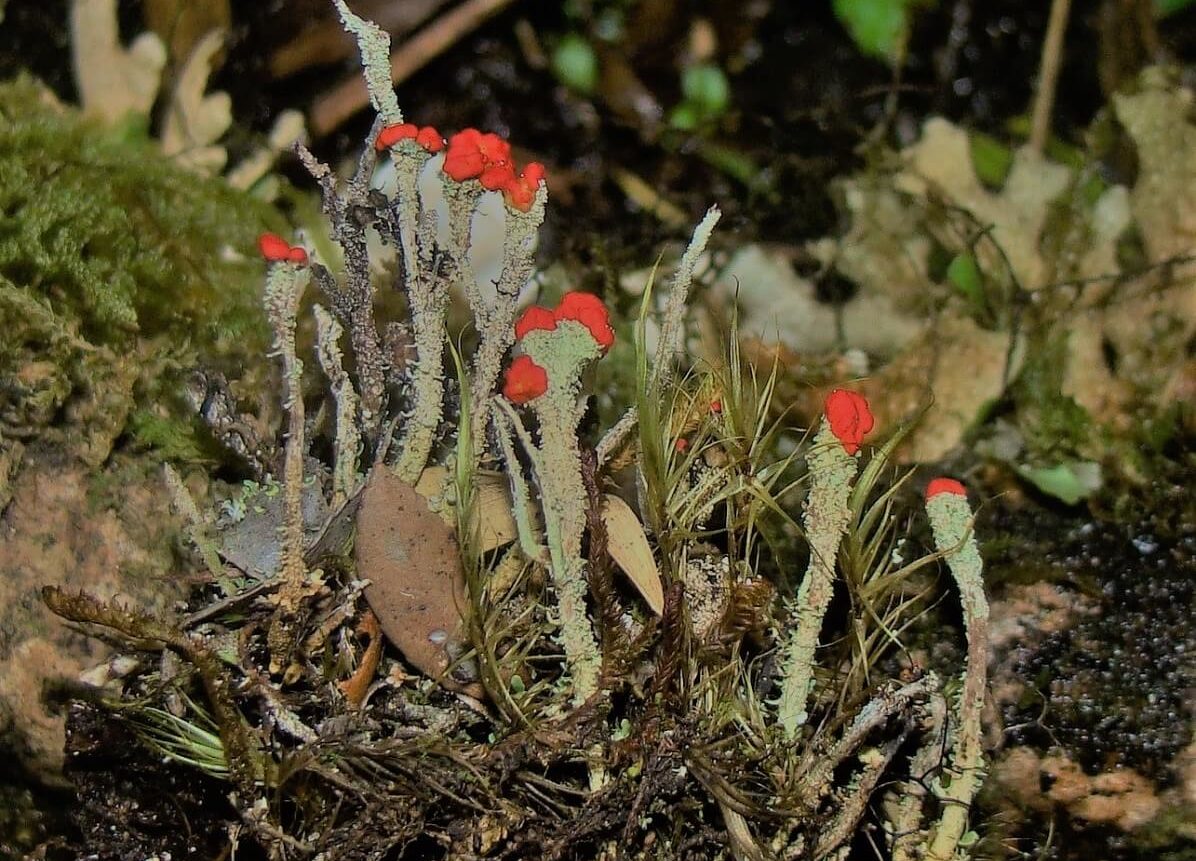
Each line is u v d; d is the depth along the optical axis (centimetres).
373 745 21
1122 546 24
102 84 25
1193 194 26
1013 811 23
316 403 23
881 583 22
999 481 25
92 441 22
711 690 21
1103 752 23
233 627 21
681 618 21
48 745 22
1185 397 25
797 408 25
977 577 21
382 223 21
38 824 22
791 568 23
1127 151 26
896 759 22
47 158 23
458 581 21
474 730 21
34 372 22
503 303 21
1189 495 24
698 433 22
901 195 27
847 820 21
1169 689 23
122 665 21
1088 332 25
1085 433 25
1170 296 25
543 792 21
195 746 21
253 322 24
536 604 21
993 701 23
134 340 23
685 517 22
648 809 21
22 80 24
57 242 23
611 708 21
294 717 21
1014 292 26
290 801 21
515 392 20
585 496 21
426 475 22
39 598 22
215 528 22
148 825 22
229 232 24
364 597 21
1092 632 24
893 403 25
